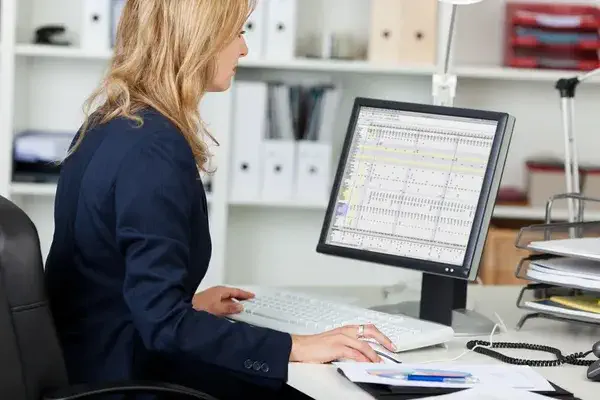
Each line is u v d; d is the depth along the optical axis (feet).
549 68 14.47
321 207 14.49
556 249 7.96
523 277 8.36
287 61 14.07
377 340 7.15
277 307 8.24
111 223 6.67
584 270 7.93
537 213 14.46
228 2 6.93
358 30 15.34
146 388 6.32
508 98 15.43
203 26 6.87
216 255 14.48
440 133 8.31
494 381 6.57
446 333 7.63
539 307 8.07
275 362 6.78
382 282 15.79
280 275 15.84
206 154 7.23
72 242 6.91
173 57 6.93
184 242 6.58
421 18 14.17
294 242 15.80
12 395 6.25
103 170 6.67
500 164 8.05
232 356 6.70
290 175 14.39
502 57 15.12
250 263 15.79
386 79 15.31
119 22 7.20
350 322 7.79
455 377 6.60
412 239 8.29
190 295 7.14
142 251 6.44
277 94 14.35
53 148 14.28
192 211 6.83
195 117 7.13
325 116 14.40
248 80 15.24
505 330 8.23
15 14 14.05
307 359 6.95
